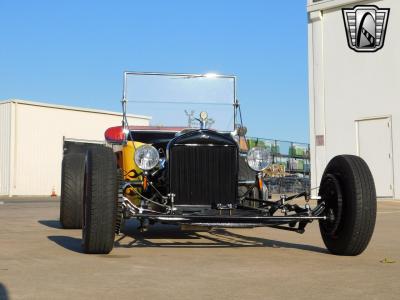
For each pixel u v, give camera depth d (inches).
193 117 282.0
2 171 1202.0
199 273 156.6
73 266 165.8
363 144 614.9
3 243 225.3
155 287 136.3
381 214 419.5
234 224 186.1
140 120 278.4
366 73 614.2
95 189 178.4
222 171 214.2
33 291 130.3
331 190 196.7
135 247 215.3
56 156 1266.0
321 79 652.1
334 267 169.6
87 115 1325.0
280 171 852.6
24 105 1215.6
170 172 211.3
